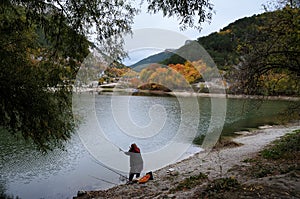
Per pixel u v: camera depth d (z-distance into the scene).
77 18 3.82
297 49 6.64
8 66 4.26
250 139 11.45
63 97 5.02
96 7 3.98
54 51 4.39
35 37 4.61
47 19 3.79
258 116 19.58
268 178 3.84
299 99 7.52
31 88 4.51
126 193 5.23
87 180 6.27
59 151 8.31
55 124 5.15
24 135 5.32
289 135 10.83
